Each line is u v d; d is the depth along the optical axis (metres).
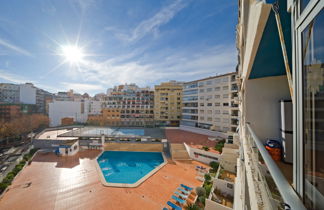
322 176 1.23
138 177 18.22
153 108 50.56
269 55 3.35
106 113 51.78
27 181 17.16
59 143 29.12
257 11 2.37
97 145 28.80
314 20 1.19
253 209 2.63
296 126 1.52
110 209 12.62
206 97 35.47
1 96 53.97
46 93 71.56
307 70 1.34
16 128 37.47
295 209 0.99
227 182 13.39
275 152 4.08
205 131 33.44
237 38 9.36
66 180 17.33
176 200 13.52
